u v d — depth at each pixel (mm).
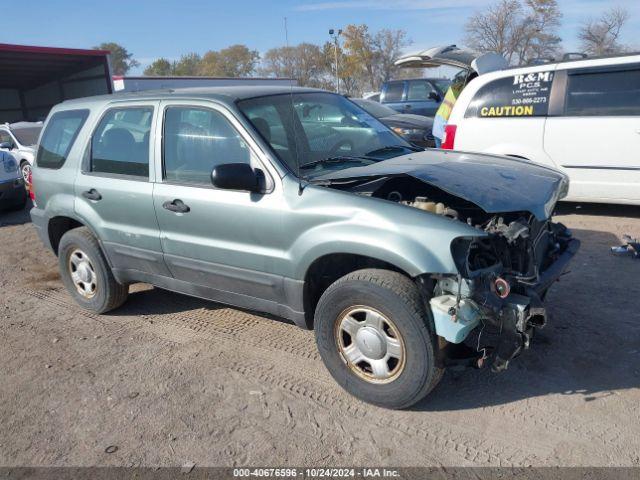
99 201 4758
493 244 3365
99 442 3350
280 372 3992
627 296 4879
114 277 5016
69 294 5848
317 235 3469
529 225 3447
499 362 3189
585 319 4480
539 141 7496
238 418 3494
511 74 7668
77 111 5156
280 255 3699
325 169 3891
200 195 4020
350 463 3039
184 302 5418
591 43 43250
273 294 3863
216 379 3957
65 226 5516
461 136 8133
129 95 4809
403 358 3268
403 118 11812
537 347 4082
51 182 5219
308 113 4355
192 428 3426
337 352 3576
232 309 5156
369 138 4562
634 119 6832
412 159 4180
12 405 3805
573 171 7340
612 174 7090
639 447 3012
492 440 3143
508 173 3910
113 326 4973
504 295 3076
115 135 4707
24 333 4938
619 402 3406
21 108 31781
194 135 4137
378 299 3240
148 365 4219
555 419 3285
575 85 7211
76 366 4277
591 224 7141
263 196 3725
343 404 3568
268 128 3955
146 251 4520
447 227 3121
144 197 4375
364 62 49906
